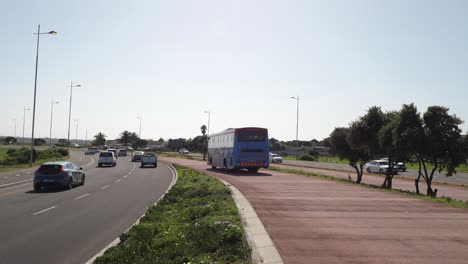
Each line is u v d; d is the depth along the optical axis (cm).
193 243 920
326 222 1223
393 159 2783
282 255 842
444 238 1013
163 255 844
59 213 1568
